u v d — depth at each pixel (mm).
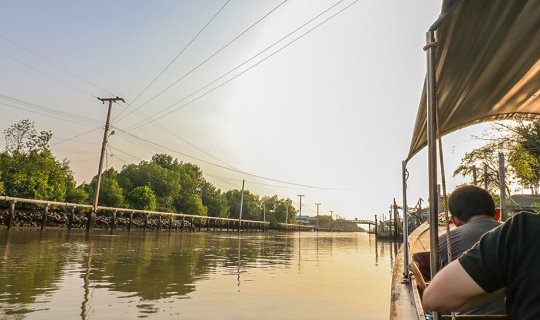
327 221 161125
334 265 14195
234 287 8336
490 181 16406
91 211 29453
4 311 5562
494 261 1163
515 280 1127
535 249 1100
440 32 2121
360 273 11945
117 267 10656
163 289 7734
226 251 18766
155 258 13484
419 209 14883
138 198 46281
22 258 11734
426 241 7496
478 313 2150
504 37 2332
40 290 7141
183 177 65625
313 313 6332
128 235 29078
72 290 7242
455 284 1200
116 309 5949
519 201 18000
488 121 3777
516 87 3082
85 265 10805
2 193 27812
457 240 2496
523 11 2109
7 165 29672
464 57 2453
